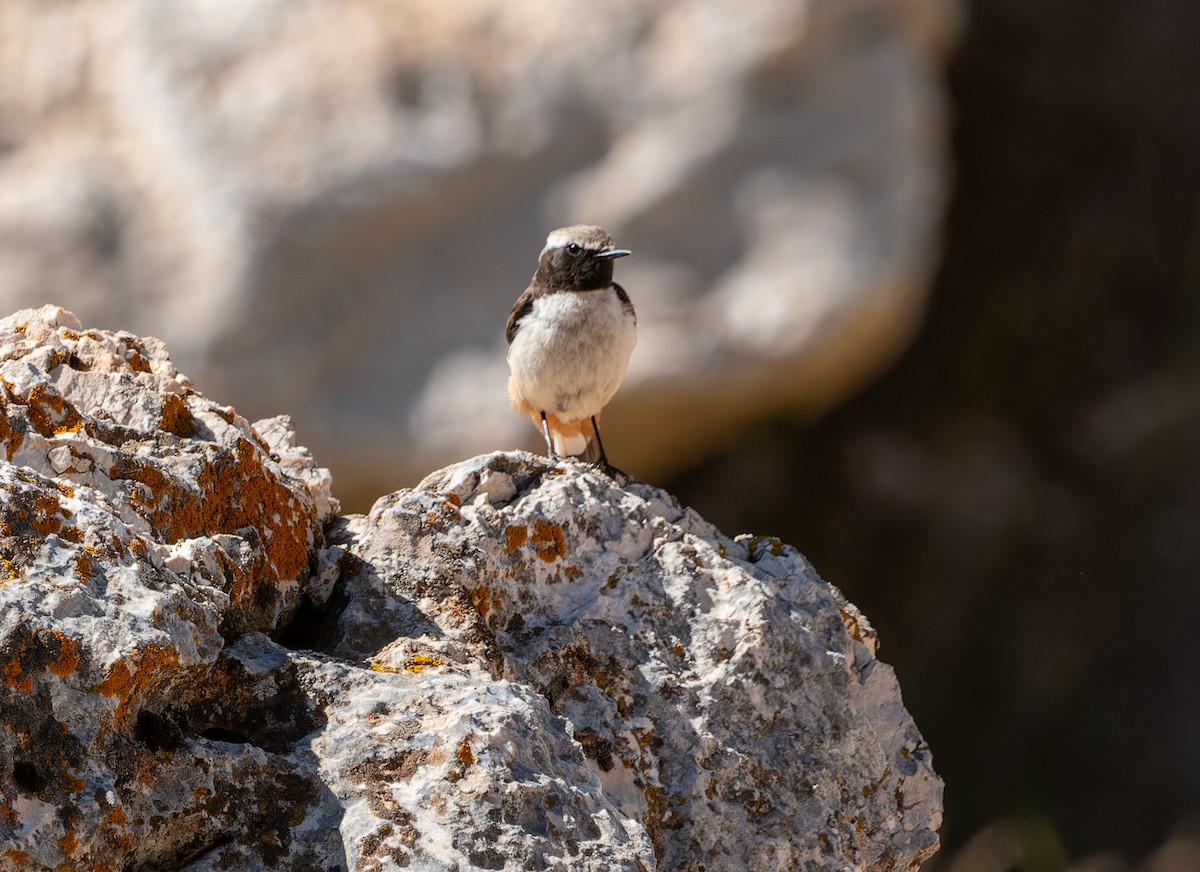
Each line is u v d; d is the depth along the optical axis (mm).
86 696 3586
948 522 18125
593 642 5172
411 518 5105
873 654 5836
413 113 13859
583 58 14172
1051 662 17953
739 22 14266
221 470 4785
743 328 13938
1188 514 18547
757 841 5004
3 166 13938
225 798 3857
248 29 14109
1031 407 18969
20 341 5219
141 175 13758
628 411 14172
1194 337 19094
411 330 13641
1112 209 19516
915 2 15086
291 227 13391
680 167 14016
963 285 19016
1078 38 19797
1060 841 16891
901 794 5559
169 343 13188
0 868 3336
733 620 5348
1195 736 17547
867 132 14438
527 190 13969
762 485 17172
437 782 3932
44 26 14461
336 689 4230
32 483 3963
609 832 4055
